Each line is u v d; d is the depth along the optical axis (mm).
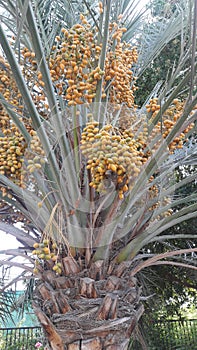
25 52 2508
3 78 2531
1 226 2354
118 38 2543
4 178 2176
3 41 1822
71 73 2215
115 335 2027
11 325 7578
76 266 2129
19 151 2260
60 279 2107
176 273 5094
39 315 2062
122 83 2453
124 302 2117
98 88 2168
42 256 1967
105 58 2275
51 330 2031
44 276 2172
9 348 6996
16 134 2338
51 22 2943
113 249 2295
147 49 3246
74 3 3186
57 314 2053
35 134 2125
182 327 6496
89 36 2330
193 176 2547
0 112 2521
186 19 2439
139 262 2434
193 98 2061
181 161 2834
